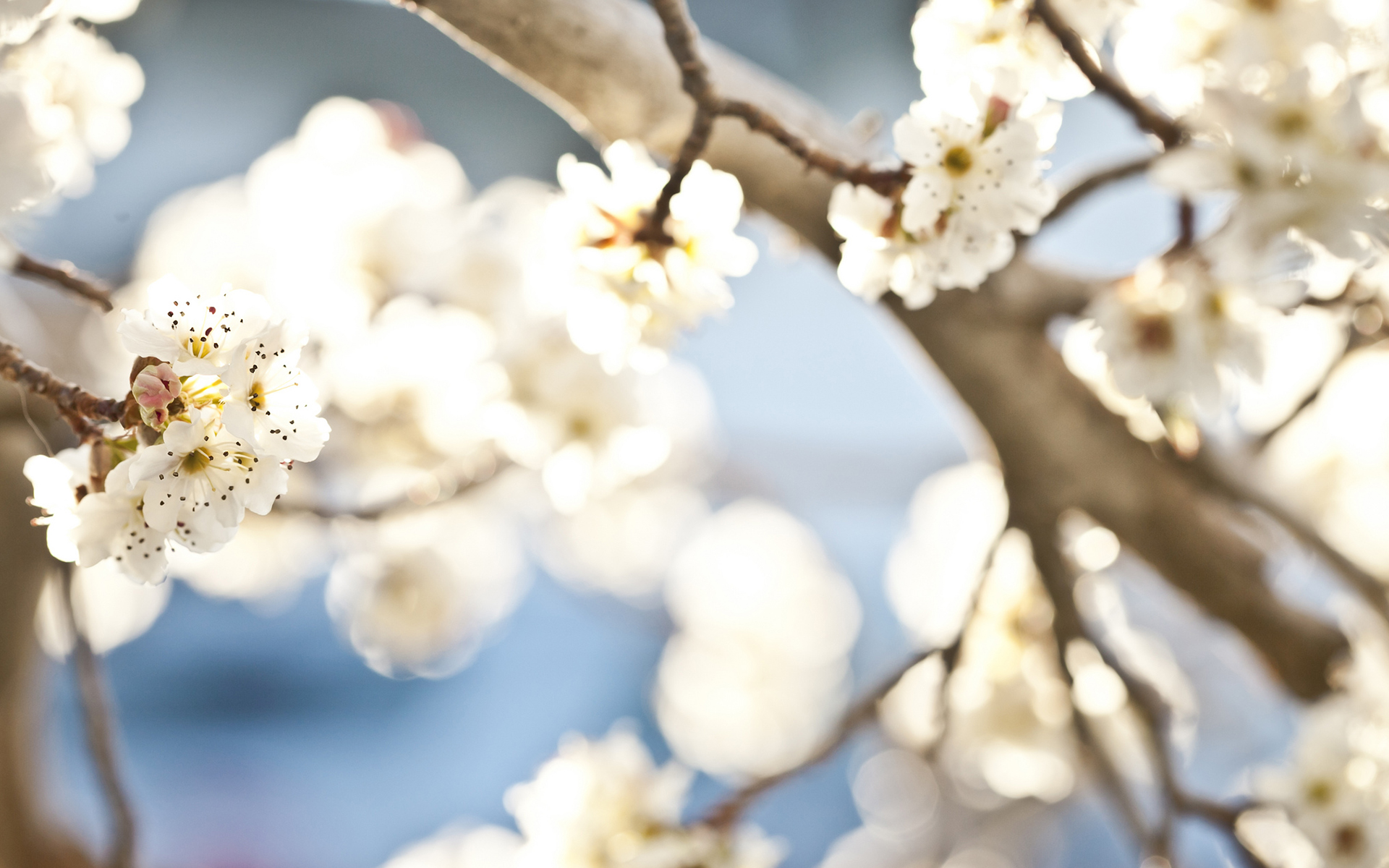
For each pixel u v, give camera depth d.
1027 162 0.91
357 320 1.43
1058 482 1.05
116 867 1.04
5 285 1.26
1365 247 0.92
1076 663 1.12
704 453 2.18
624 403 1.15
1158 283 0.97
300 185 1.51
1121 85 0.93
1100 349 0.97
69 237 2.82
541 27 0.95
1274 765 1.06
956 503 1.97
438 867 2.20
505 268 1.41
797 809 3.05
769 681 2.29
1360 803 1.02
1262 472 1.16
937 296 1.02
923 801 2.18
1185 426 1.02
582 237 0.94
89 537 0.86
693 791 2.63
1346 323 1.11
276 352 0.86
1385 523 1.43
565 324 1.16
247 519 1.32
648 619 2.41
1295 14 0.93
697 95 0.91
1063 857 2.38
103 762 1.04
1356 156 0.92
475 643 2.06
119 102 1.01
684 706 2.31
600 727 3.58
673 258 0.93
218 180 3.19
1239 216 0.92
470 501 1.57
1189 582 1.10
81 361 1.45
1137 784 1.36
